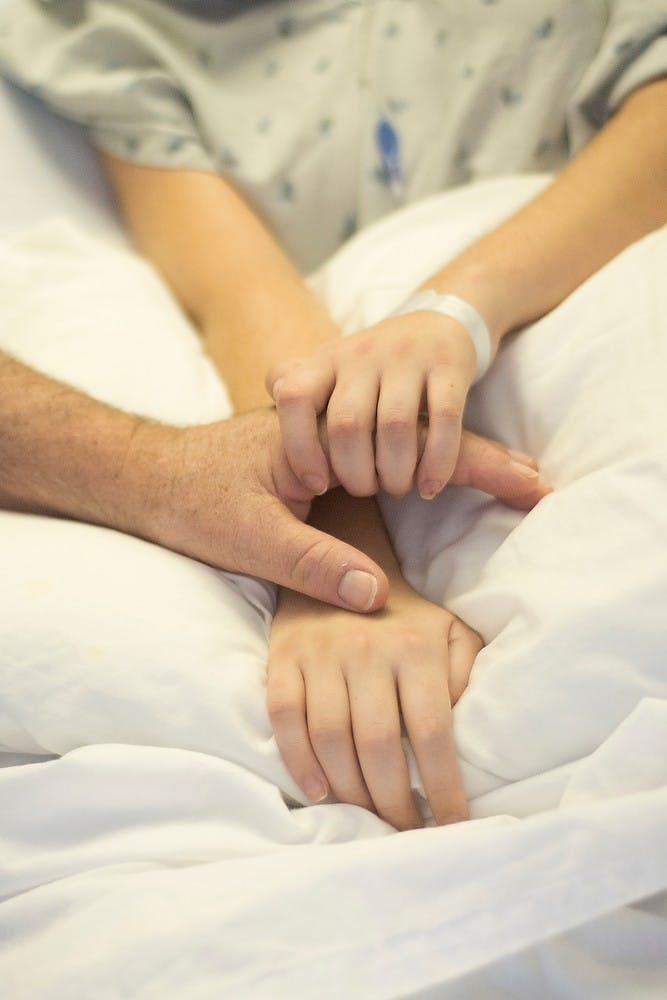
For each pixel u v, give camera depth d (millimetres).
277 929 513
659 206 776
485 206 813
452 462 617
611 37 863
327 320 782
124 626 583
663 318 633
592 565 571
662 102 814
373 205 942
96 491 657
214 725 570
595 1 883
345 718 577
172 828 559
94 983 508
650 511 568
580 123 903
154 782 561
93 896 533
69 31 970
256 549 623
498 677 565
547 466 650
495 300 684
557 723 552
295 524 620
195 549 642
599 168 771
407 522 688
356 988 506
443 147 920
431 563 661
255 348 773
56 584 596
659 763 533
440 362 636
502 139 916
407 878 518
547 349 667
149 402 733
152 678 573
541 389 660
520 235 724
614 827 515
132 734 574
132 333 778
